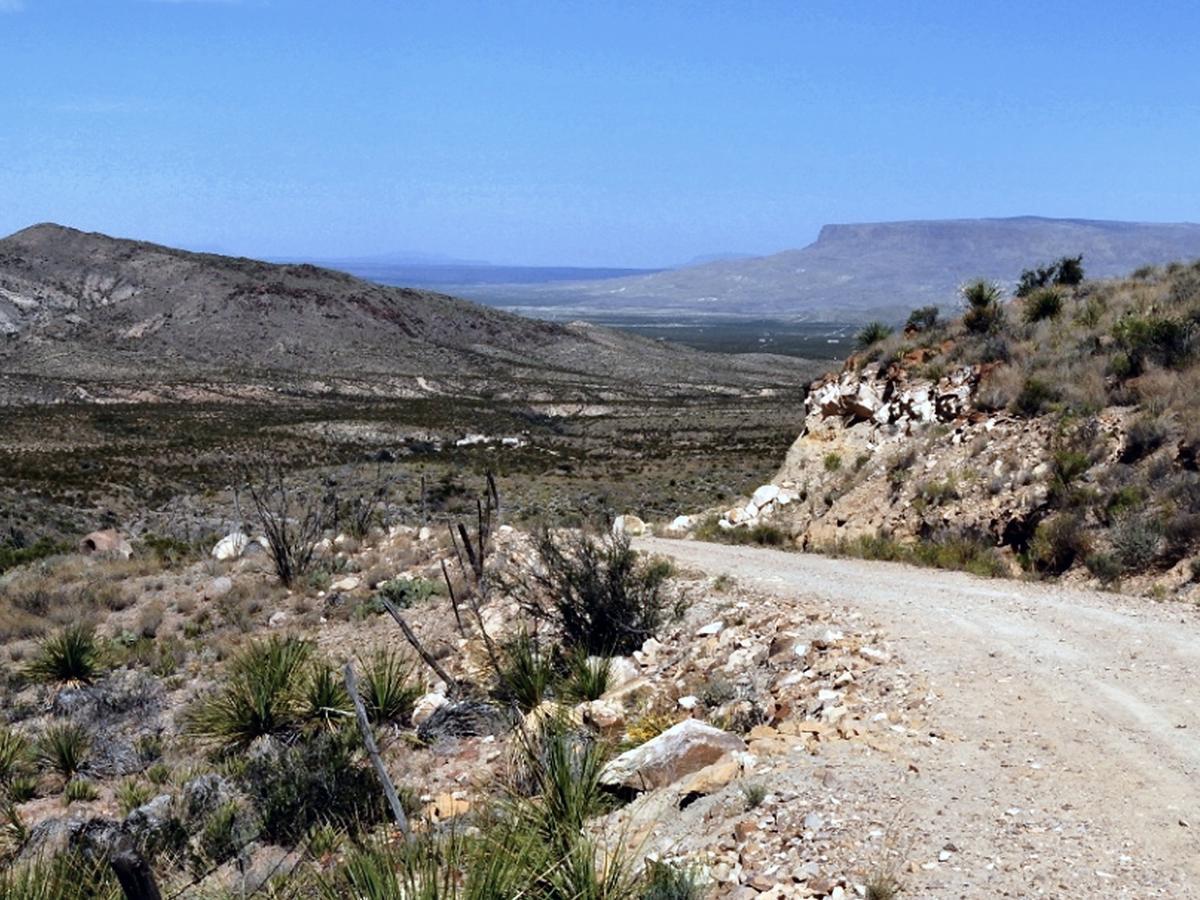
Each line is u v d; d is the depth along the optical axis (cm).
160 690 1509
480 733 1090
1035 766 718
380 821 879
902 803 658
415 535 2381
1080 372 1883
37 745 1275
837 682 959
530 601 1470
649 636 1315
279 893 638
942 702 870
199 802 985
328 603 1873
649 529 2453
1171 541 1416
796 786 696
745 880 581
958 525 1728
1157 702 855
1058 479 1636
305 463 6638
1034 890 541
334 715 1127
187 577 2205
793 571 1608
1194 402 1631
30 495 4650
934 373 2141
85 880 612
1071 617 1186
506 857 504
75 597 2114
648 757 775
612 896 538
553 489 5050
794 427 9350
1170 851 585
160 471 5972
